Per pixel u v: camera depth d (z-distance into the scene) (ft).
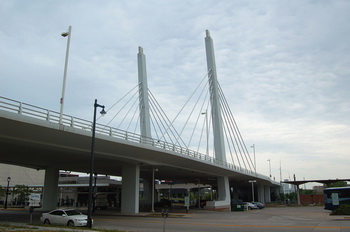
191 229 77.36
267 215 134.82
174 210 177.06
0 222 90.43
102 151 118.93
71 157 134.62
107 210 181.57
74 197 243.40
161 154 139.03
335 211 126.11
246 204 191.93
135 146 122.11
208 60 218.18
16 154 129.59
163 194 399.85
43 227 74.23
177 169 175.22
